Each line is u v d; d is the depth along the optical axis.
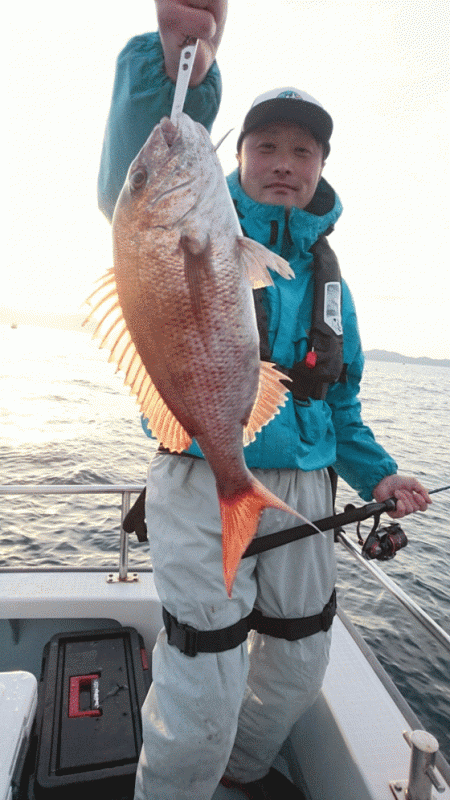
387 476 1.80
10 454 21.64
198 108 1.34
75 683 2.05
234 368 1.11
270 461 1.47
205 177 1.06
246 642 1.47
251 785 1.82
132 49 1.32
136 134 1.36
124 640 2.29
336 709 1.80
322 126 1.51
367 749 1.62
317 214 1.68
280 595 1.56
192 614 1.35
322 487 1.65
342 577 10.07
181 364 1.08
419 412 53.53
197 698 1.34
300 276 1.62
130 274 1.05
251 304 1.12
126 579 2.57
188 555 1.37
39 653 2.42
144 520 1.71
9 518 12.94
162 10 1.17
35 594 2.40
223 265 1.08
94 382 53.59
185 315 1.07
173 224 1.04
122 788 1.71
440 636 1.38
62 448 23.47
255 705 1.68
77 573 2.64
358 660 2.08
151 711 1.42
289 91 1.55
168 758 1.36
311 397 1.54
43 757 1.74
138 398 1.15
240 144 1.68
